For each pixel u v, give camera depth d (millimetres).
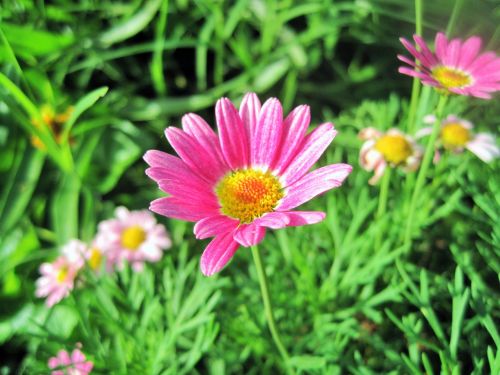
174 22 334
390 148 202
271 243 241
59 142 295
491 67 166
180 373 192
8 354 276
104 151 317
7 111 304
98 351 199
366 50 342
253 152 152
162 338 205
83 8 317
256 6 332
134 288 213
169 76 349
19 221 300
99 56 305
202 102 325
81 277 258
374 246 233
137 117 323
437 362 209
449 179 233
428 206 224
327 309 224
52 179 318
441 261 237
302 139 146
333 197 234
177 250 279
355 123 276
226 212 146
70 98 321
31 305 280
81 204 319
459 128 212
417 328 176
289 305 222
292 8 327
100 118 315
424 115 244
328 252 242
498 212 188
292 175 145
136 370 199
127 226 268
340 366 188
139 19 312
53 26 324
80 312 204
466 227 235
